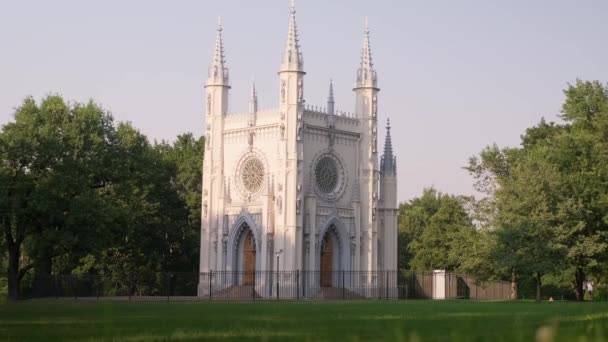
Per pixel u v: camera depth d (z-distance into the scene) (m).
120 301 96.88
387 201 147.88
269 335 30.12
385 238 147.38
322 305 77.19
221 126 142.50
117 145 121.81
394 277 143.62
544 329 16.98
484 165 136.25
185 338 29.39
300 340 27.08
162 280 150.75
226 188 140.50
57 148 107.94
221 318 45.94
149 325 38.28
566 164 113.69
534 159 117.56
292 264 130.75
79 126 113.94
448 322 38.88
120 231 120.00
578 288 112.12
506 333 27.19
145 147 142.38
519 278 117.56
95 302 89.81
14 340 28.98
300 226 132.12
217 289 136.12
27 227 109.81
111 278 145.25
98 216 108.44
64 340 28.91
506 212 105.69
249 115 138.38
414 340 23.41
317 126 137.00
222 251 139.25
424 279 142.25
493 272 114.00
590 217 106.50
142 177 125.75
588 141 114.12
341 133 140.38
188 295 148.75
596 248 103.75
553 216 103.00
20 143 105.81
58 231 107.38
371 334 29.44
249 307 69.81
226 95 143.75
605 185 108.50
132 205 141.38
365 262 140.88
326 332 31.45
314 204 134.12
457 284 140.50
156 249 151.25
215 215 141.12
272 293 129.50
